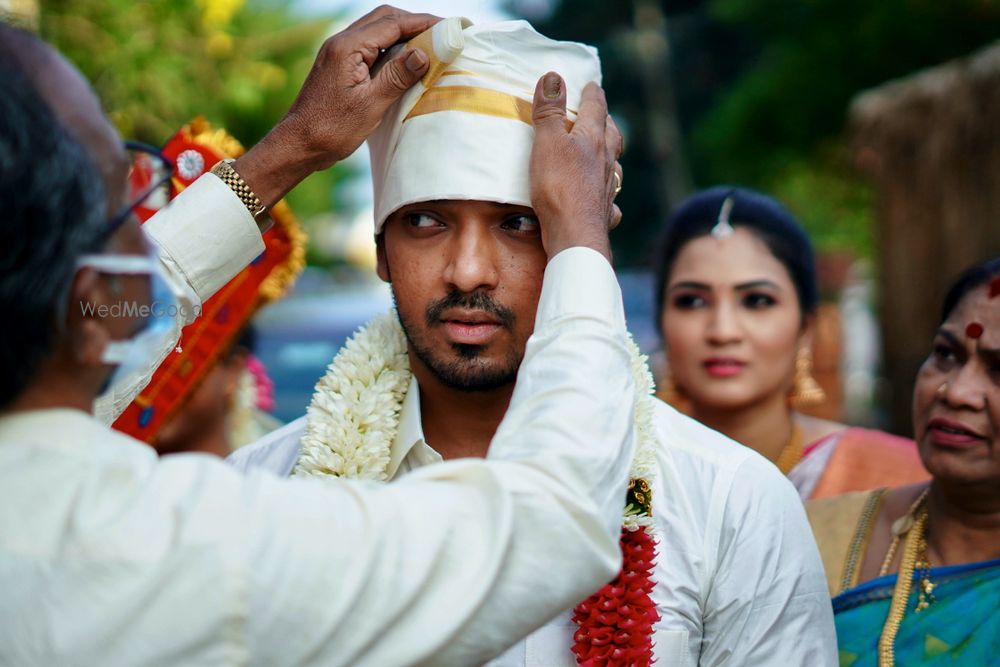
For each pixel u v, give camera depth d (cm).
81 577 105
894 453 255
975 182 469
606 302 133
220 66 461
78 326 113
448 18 155
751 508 164
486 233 159
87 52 410
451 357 162
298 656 108
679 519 164
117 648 105
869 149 529
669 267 269
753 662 160
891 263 516
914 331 503
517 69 157
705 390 260
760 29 1013
